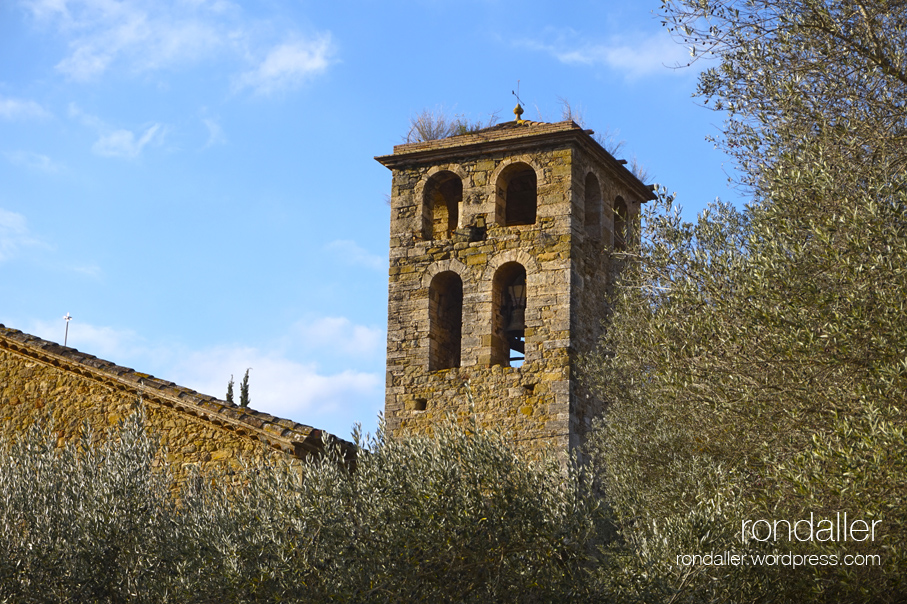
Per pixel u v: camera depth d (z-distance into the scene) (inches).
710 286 488.1
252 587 521.7
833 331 412.8
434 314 1088.8
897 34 455.5
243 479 665.6
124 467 579.8
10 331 778.2
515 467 565.0
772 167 502.9
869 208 413.7
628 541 562.3
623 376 835.4
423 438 589.3
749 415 461.7
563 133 1065.5
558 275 1040.8
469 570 542.3
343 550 535.8
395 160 1125.7
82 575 540.7
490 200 1087.0
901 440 379.6
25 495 568.7
